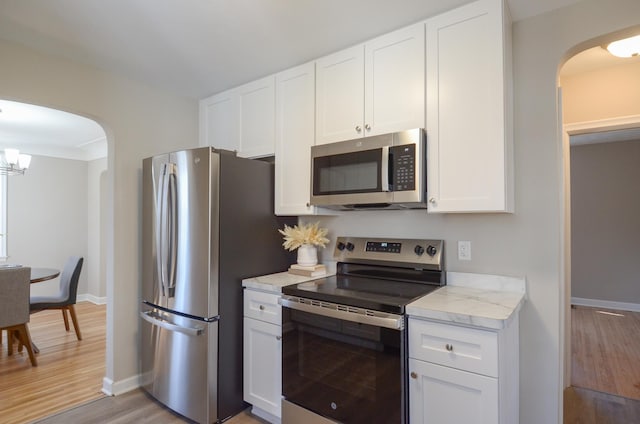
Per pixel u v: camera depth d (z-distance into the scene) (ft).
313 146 7.23
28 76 7.03
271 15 5.98
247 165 7.64
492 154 5.39
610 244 16.53
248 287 7.18
